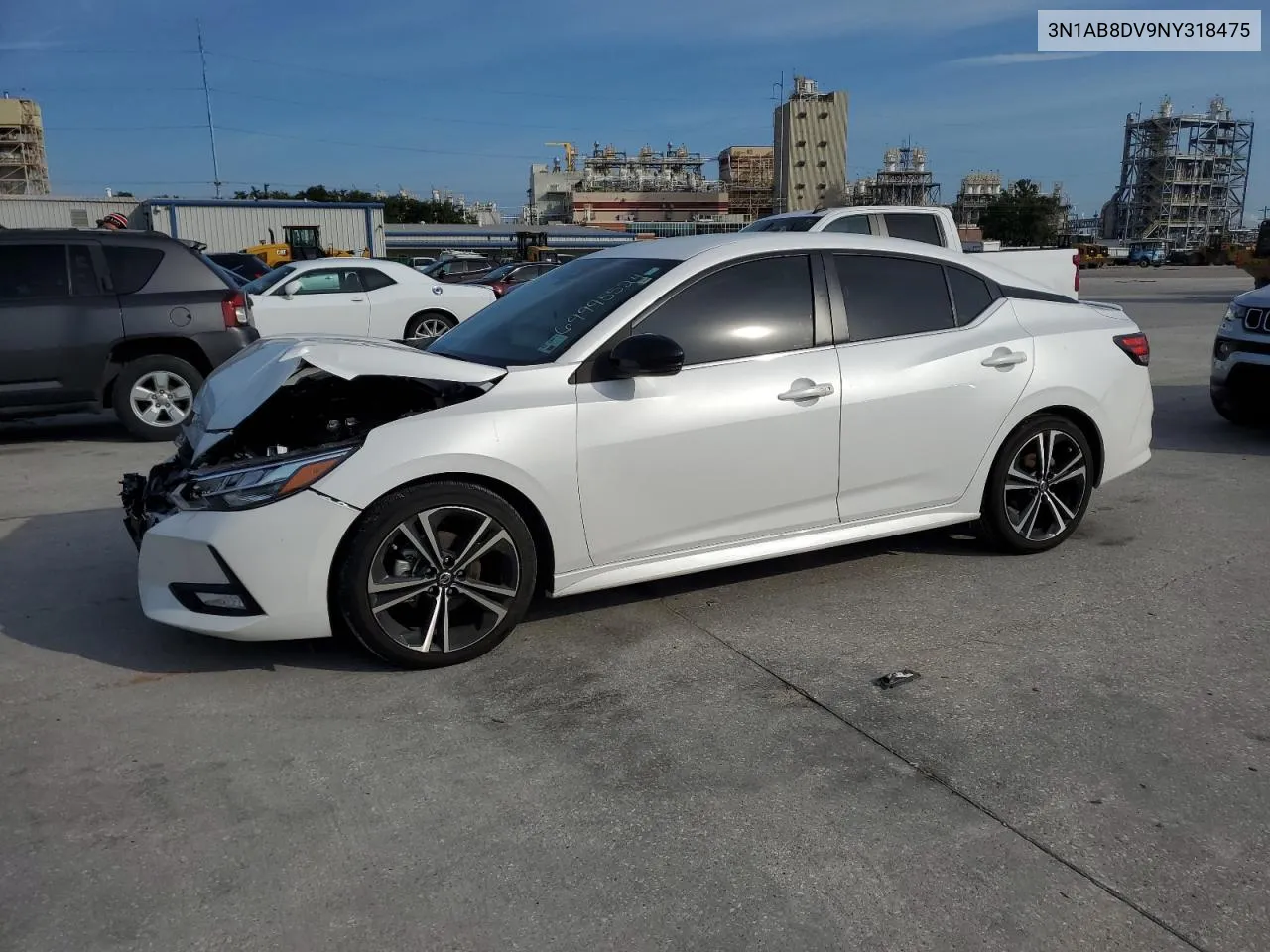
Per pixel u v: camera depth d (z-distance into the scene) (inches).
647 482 151.3
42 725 127.8
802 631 157.1
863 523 172.2
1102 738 122.6
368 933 89.4
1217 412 332.5
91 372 308.8
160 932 89.7
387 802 110.0
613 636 155.6
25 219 1398.9
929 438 173.5
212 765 118.1
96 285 309.0
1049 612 163.9
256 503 132.6
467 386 148.3
